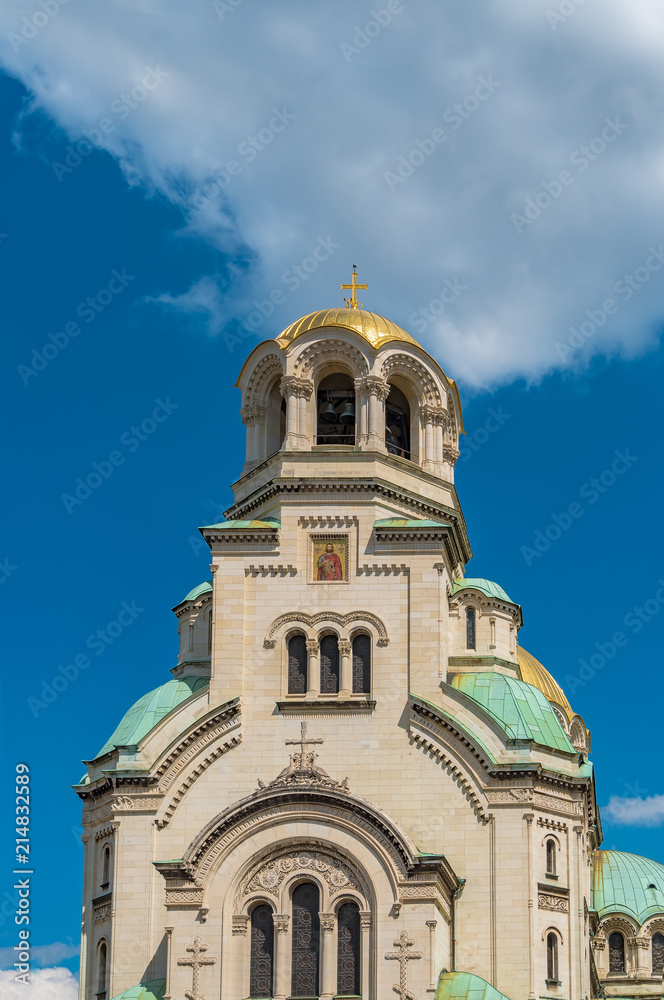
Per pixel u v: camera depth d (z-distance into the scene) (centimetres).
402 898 7975
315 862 8150
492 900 8369
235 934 8094
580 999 8425
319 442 9581
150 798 8656
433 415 9581
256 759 8625
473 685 9150
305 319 9750
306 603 8844
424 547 8888
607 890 11669
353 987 7988
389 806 8525
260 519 9219
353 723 8644
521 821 8475
